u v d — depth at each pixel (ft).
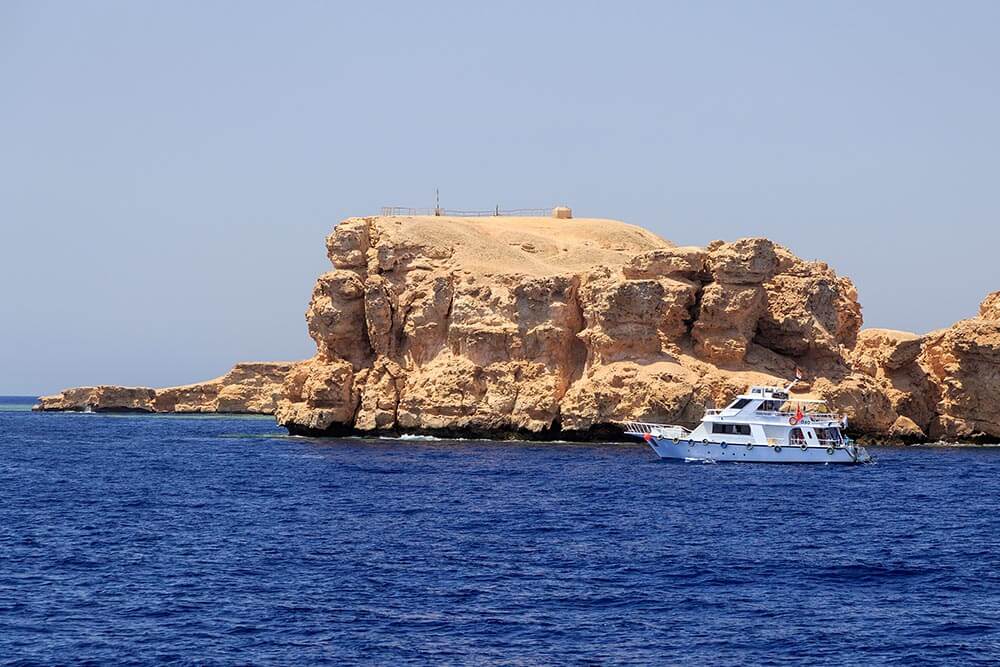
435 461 504.02
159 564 262.88
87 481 440.04
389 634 205.67
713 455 494.59
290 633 205.87
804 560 269.64
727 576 251.60
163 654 194.49
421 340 627.46
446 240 654.12
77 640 201.46
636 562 266.16
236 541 293.43
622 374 577.84
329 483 426.10
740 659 193.26
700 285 608.19
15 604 224.53
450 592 235.61
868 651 197.36
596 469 467.93
